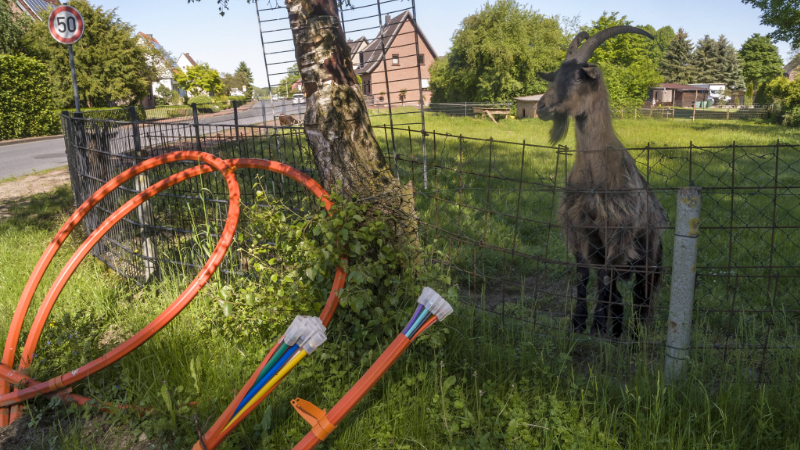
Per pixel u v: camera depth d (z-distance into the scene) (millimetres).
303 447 2018
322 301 3279
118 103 40906
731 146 2719
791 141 17812
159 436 2686
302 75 3777
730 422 2508
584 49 3506
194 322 3660
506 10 35562
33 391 2920
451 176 8273
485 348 3160
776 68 71750
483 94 37156
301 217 3451
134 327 3658
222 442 2311
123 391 3055
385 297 3348
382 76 44781
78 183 5891
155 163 3471
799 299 3967
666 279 4504
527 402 2775
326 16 3674
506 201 7051
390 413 2689
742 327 3158
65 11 6723
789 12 23453
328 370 3061
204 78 73438
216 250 3168
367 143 3826
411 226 3682
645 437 2438
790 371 2850
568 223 3584
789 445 2369
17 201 8672
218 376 3008
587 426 2559
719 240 5434
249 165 3377
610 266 3348
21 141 22500
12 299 4285
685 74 88000
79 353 3316
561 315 3963
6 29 33719
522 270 4906
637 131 21375
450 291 3262
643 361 2938
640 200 3381
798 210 6578
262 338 3354
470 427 2623
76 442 2594
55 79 36781
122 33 39500
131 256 4867
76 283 4578
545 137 18609
